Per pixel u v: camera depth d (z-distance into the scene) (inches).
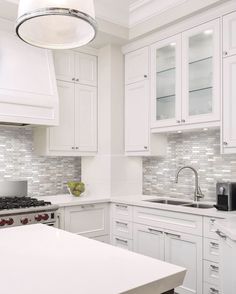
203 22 112.0
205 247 98.1
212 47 109.3
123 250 52.4
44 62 126.1
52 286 37.0
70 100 138.6
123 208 131.0
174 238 109.1
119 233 132.3
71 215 124.3
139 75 139.0
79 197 138.5
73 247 53.6
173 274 41.6
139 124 138.6
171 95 125.1
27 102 116.6
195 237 101.4
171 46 125.2
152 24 126.9
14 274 40.9
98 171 146.3
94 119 146.9
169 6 118.8
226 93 104.1
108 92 143.0
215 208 104.6
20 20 50.8
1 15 115.0
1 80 112.5
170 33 124.0
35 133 139.2
